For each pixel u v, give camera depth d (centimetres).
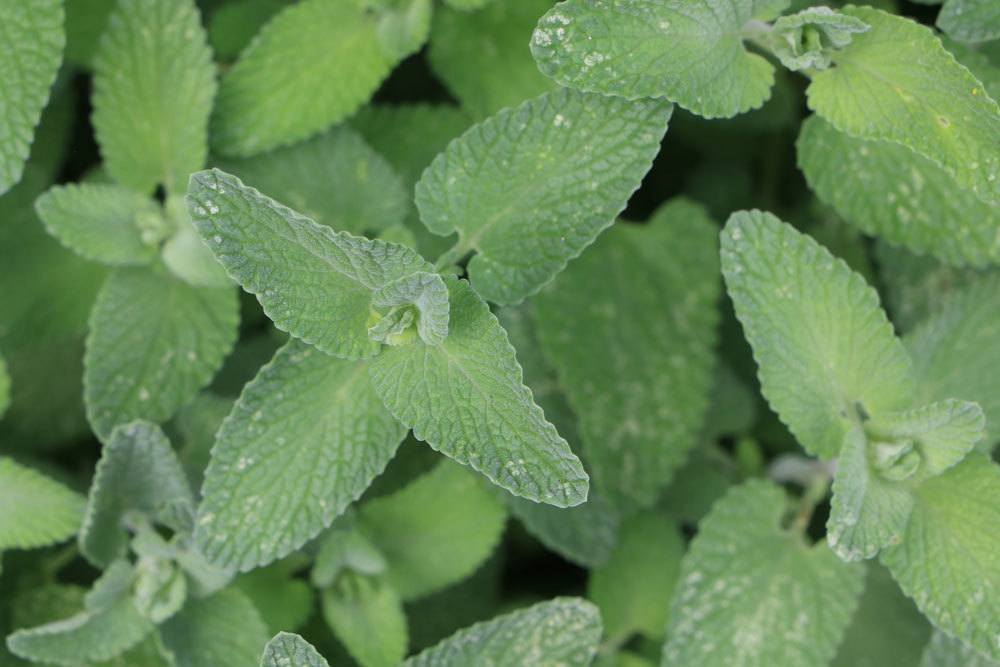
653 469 65
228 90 64
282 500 60
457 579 64
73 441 66
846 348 60
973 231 62
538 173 60
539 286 60
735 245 60
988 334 63
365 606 64
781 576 62
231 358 66
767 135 70
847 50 60
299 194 64
